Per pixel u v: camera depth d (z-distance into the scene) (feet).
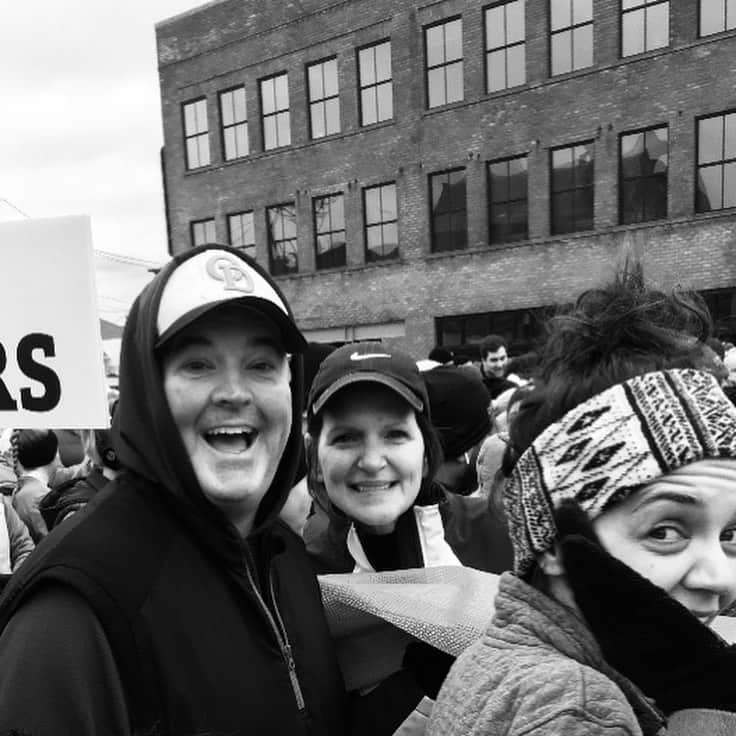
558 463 2.51
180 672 3.06
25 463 11.80
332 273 50.47
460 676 2.59
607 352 2.63
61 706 2.74
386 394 5.17
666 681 2.25
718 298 37.63
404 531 5.62
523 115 42.45
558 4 41.22
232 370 3.53
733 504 2.36
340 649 4.55
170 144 57.93
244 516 3.78
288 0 50.62
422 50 45.65
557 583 2.62
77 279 5.47
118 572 3.05
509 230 44.01
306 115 50.98
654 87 38.52
